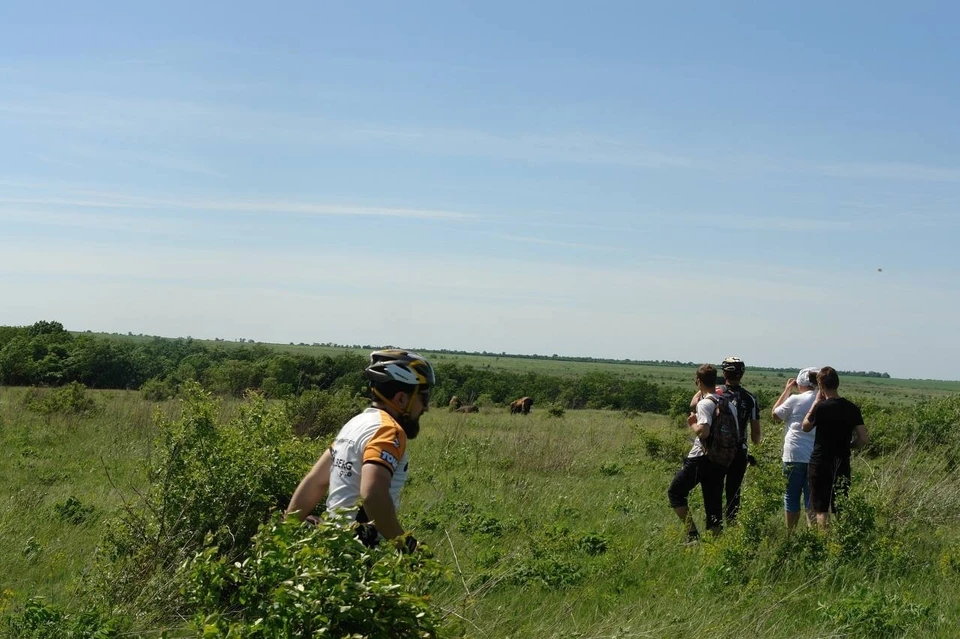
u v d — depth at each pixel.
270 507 6.66
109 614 5.55
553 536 8.15
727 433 8.77
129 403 22.16
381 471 3.57
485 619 5.64
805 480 9.23
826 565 7.33
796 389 9.69
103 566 6.22
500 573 6.80
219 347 60.62
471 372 60.16
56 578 6.89
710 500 8.87
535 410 43.91
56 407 21.02
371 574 3.24
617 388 57.16
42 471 12.33
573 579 7.02
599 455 16.61
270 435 7.14
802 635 5.78
